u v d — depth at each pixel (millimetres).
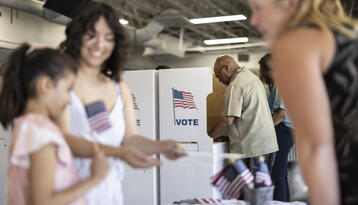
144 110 3518
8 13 7082
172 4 9180
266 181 1779
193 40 12758
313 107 1066
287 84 1097
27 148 1332
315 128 1067
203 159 3379
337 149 1134
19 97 1444
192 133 3436
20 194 1382
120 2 8773
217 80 4215
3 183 3682
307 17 1143
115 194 1836
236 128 3797
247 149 3717
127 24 10305
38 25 7793
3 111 1476
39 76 1399
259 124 3717
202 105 3414
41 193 1321
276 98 3979
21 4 6586
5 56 7027
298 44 1094
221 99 4199
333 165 1083
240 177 1746
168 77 3488
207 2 8727
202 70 3410
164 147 1886
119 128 1934
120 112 1964
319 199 1075
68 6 2908
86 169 1744
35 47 1508
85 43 1814
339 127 1118
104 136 1843
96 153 1513
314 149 1074
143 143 1947
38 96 1417
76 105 1796
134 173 3477
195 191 3391
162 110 3504
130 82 3541
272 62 1158
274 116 3949
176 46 12617
